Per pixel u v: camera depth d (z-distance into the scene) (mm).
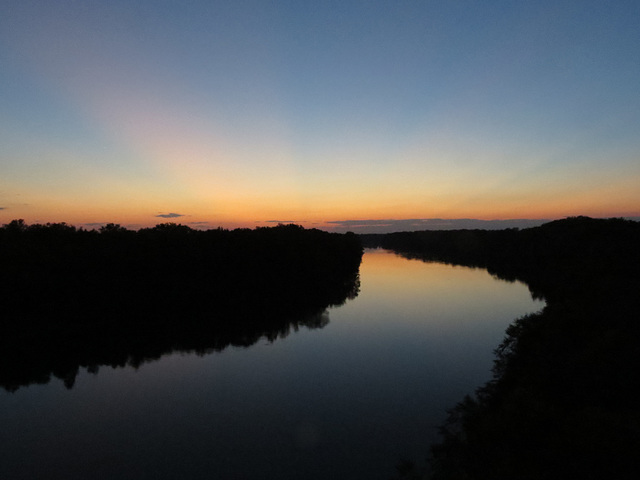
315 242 78875
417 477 13125
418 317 39094
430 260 120000
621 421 12055
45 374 25047
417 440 15656
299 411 18891
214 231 61875
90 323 36562
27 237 42812
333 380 22875
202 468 14344
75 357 28359
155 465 14602
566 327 22375
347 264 86500
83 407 19906
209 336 33719
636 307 23328
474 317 38125
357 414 18328
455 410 18141
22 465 14812
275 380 23203
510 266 84688
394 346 29406
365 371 24172
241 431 17109
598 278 36594
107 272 42219
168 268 47031
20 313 35875
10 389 22484
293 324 37812
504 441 12914
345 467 14117
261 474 13867
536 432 12625
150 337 33250
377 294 55312
